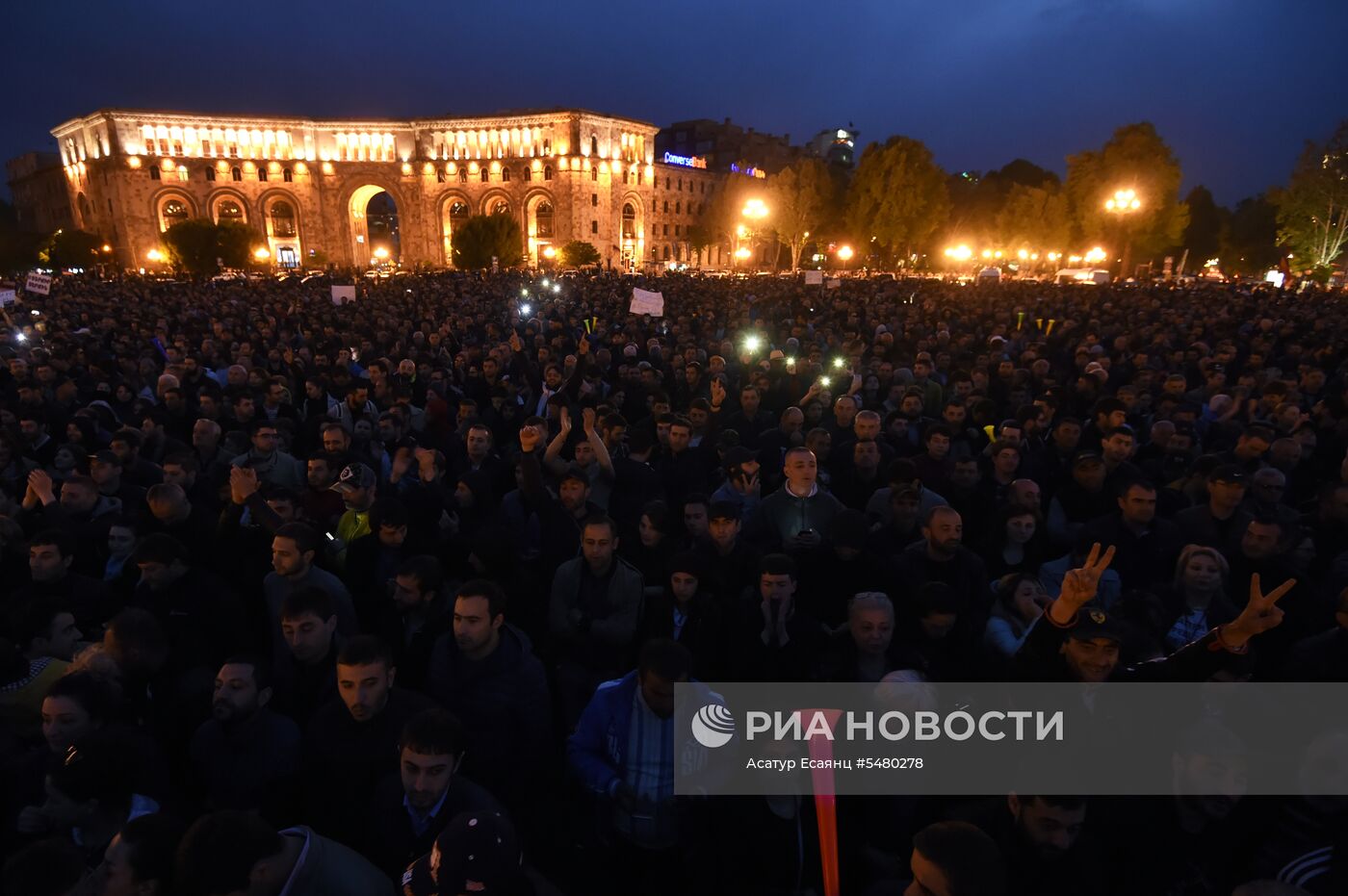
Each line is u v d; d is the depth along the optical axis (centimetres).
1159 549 467
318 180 8594
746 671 381
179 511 489
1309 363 1050
